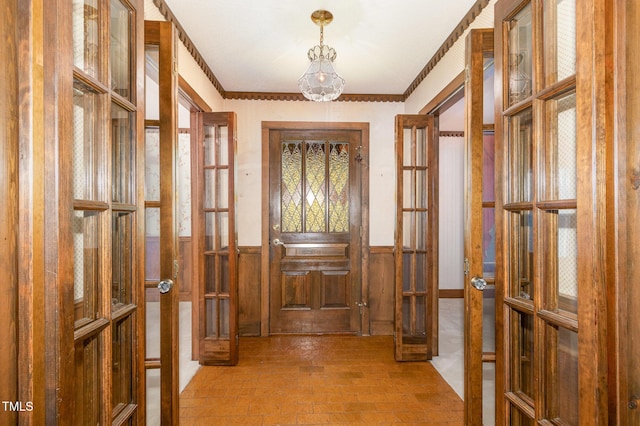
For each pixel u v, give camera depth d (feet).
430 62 10.05
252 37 8.72
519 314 4.77
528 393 4.62
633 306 3.15
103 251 3.78
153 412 7.36
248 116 12.59
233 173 9.75
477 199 5.91
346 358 10.39
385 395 8.18
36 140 2.86
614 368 3.14
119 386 4.36
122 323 4.41
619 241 3.13
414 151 10.28
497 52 4.98
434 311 10.33
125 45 4.43
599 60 3.17
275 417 7.25
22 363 2.81
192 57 9.12
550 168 4.10
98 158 3.78
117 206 4.10
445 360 10.19
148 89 10.80
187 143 16.75
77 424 3.38
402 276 10.07
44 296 2.93
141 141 4.57
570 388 3.89
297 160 12.83
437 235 10.32
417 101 11.49
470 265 5.90
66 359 3.05
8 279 2.72
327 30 8.40
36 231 2.86
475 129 5.94
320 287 12.75
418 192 10.53
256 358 10.36
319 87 8.17
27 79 2.83
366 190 12.75
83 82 3.46
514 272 4.84
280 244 12.63
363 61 10.17
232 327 9.78
